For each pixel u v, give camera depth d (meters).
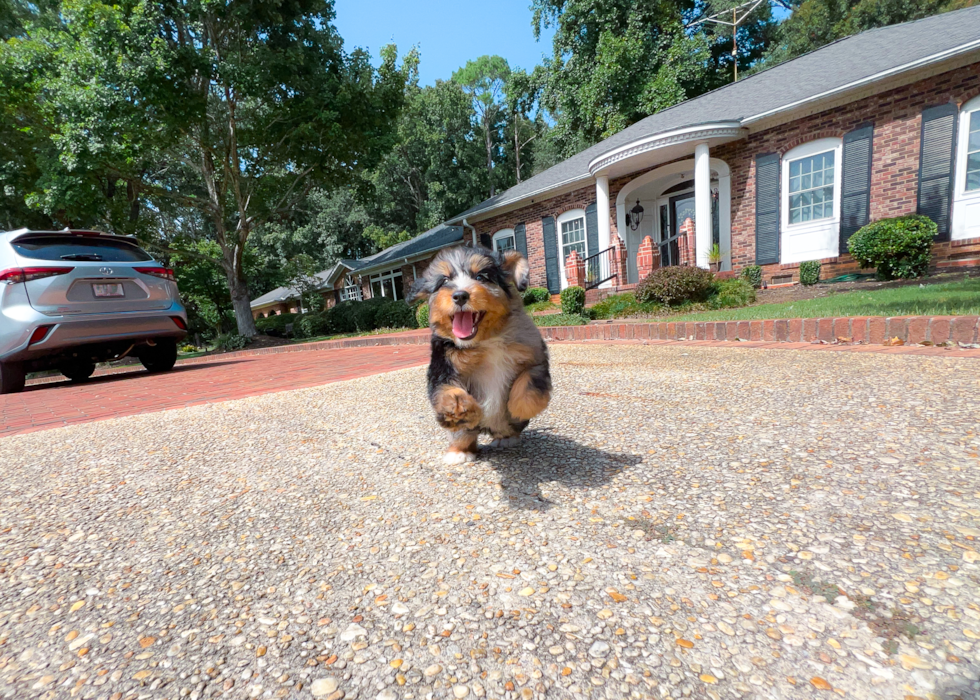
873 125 9.99
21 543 1.85
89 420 4.09
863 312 5.90
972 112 8.94
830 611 1.25
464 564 1.58
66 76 12.79
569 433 2.93
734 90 14.95
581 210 15.94
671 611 1.29
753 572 1.44
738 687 1.05
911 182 9.66
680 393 3.67
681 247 12.70
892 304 6.23
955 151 9.15
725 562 1.49
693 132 11.38
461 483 2.27
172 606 1.43
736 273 12.43
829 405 3.02
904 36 11.62
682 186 14.93
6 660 1.23
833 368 4.04
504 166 45.56
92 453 3.02
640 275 12.34
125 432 3.54
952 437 2.33
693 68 22.69
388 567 1.58
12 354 6.29
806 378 3.78
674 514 1.81
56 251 6.61
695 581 1.41
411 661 1.17
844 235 10.60
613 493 2.03
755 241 12.09
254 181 19.50
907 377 3.51
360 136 17.33
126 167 14.94
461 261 2.55
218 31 15.77
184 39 15.50
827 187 10.80
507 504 2.00
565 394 3.98
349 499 2.14
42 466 2.80
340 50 17.84
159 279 7.51
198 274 26.81
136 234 19.20
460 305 2.25
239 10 14.66
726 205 12.58
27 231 6.49
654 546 1.61
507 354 2.43
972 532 1.56
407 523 1.89
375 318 20.23
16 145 15.46
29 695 1.11
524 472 2.35
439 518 1.91
